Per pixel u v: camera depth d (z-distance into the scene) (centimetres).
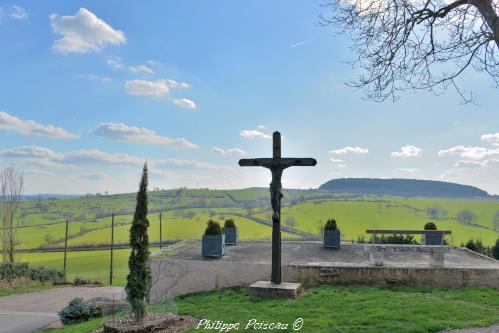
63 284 2492
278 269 1101
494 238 3666
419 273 1117
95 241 4338
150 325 875
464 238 3653
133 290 914
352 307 909
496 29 741
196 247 1565
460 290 1066
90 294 1991
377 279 1134
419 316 821
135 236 929
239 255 1391
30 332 1183
